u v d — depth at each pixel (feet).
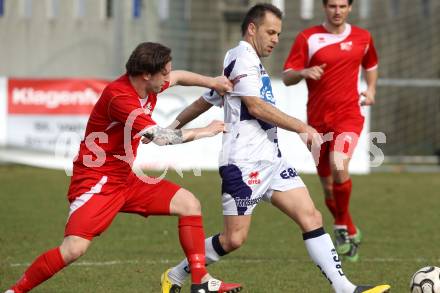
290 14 220.23
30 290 65.31
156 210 63.41
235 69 64.54
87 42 195.62
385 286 62.34
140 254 90.22
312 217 64.85
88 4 195.42
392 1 224.94
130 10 193.77
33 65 196.03
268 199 65.92
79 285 74.64
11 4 194.70
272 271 81.51
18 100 160.45
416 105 217.15
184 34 213.87
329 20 89.86
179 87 156.97
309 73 84.48
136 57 58.59
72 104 161.17
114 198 60.95
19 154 160.97
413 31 224.94
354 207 127.75
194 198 63.98
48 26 196.34
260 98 64.34
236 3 222.48
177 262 85.71
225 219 66.08
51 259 59.88
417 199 136.87
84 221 59.52
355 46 89.04
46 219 113.19
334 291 69.72
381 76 221.87
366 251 93.50
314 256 64.54
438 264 85.66
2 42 194.49
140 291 72.49
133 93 59.41
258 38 65.21
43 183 149.79
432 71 223.30
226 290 63.77
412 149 214.69
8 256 88.07
